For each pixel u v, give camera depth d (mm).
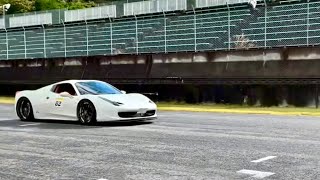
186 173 5902
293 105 21906
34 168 6445
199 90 25016
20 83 34688
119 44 34000
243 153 7371
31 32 39406
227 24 28469
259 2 27750
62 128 11609
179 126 11953
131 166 6438
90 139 9398
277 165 6352
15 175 6012
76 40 36531
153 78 27234
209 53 25844
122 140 9164
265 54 23688
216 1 33156
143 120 13414
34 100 13641
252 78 23406
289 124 12586
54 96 13156
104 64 30797
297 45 23422
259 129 11141
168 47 31250
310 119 14711
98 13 39938
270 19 26828
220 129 11164
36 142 9094
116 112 11703
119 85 29078
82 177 5809
